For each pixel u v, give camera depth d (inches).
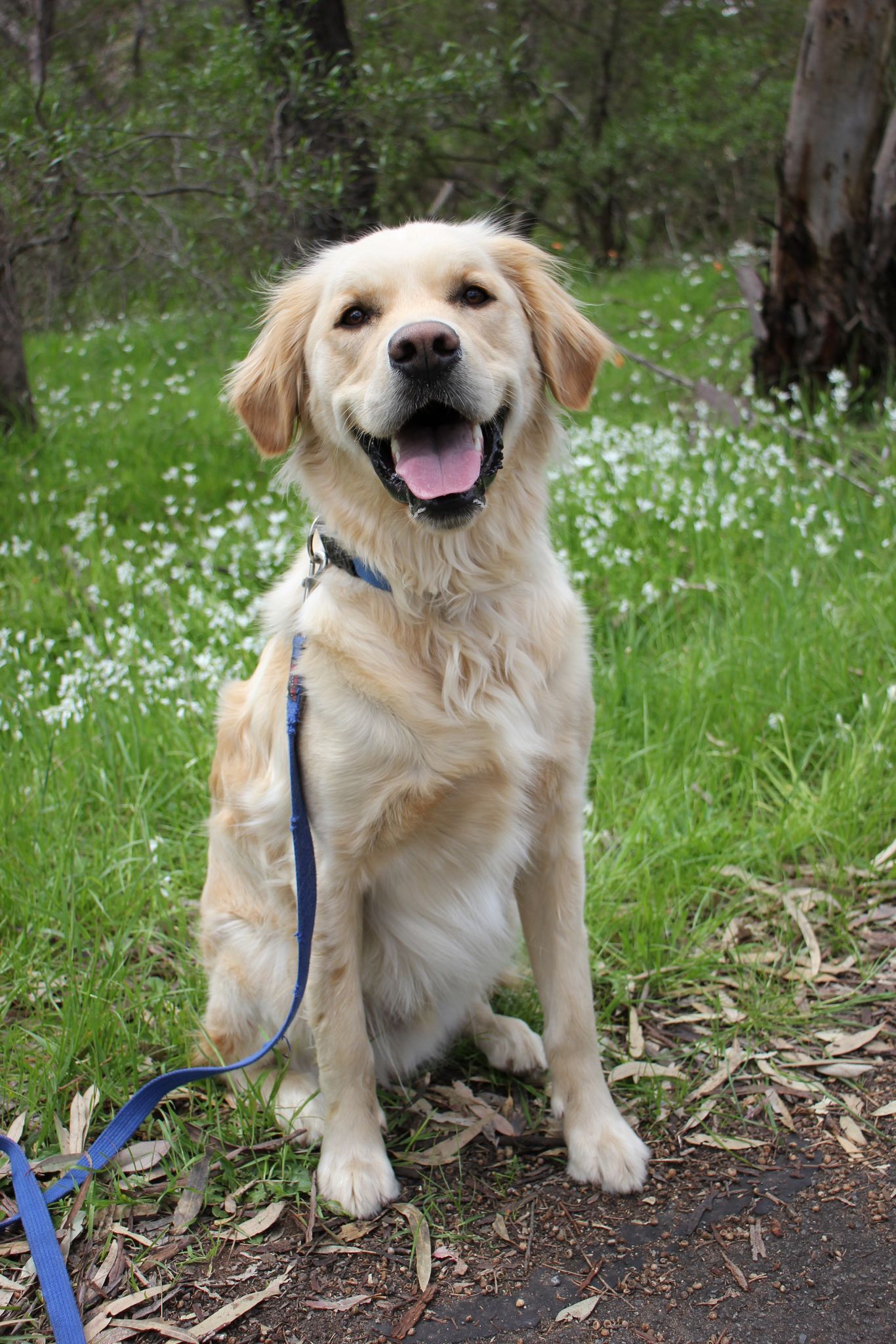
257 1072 109.3
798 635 163.2
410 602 94.9
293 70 316.8
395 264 99.2
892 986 112.6
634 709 156.9
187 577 202.8
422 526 90.3
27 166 284.7
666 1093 101.5
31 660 178.2
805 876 130.8
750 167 592.4
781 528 196.5
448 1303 81.4
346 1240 88.4
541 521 103.6
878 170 251.0
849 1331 74.7
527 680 95.0
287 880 100.7
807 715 151.9
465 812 94.3
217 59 323.3
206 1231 90.0
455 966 100.7
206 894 114.6
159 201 345.1
